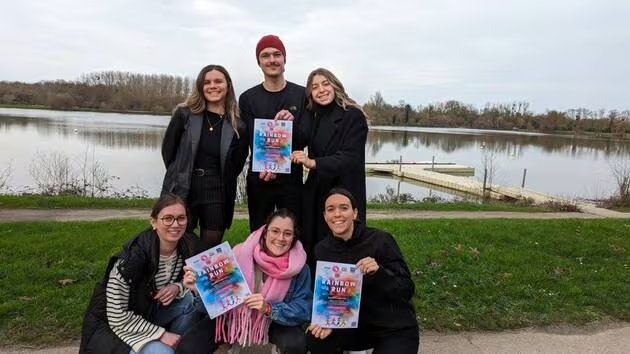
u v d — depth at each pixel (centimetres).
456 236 750
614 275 588
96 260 568
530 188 2641
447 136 8200
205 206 383
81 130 4416
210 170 382
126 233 713
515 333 436
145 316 328
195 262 319
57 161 2034
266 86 402
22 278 494
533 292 520
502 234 767
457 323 448
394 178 2919
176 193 377
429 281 537
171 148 385
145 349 308
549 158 4628
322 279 319
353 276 319
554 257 654
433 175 2820
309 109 394
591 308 491
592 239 766
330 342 332
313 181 386
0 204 1145
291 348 326
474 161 4247
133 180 1923
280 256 336
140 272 317
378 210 1363
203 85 375
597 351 406
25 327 403
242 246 341
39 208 1136
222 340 332
